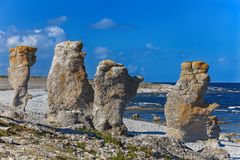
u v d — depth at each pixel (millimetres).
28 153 14055
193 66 28141
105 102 28938
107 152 16156
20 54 36969
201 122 28141
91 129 27297
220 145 31875
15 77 36875
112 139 19000
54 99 30281
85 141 17531
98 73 28828
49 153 14469
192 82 28078
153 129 37062
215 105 28062
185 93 28109
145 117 59625
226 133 44688
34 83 129875
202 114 28016
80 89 30125
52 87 30375
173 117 28328
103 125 28594
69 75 30266
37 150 14656
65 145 16062
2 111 30547
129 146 18094
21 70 36719
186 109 28078
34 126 18828
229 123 59500
